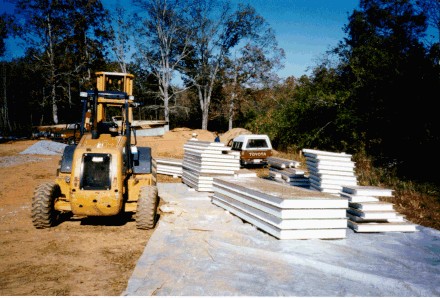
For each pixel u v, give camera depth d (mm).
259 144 17188
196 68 40188
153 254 4883
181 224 6508
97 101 6984
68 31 40594
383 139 15781
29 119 54344
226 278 4152
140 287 3818
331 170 8578
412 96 13969
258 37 38625
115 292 3816
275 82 39938
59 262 4715
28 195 9250
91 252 5141
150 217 6227
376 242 5906
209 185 10195
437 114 13430
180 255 4855
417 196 10086
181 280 4043
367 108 16094
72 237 5824
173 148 25016
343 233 6008
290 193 6273
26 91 53031
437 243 5941
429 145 13438
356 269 4684
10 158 17438
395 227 6566
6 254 4984
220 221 6934
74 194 5891
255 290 3865
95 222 6828
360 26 28547
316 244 5605
